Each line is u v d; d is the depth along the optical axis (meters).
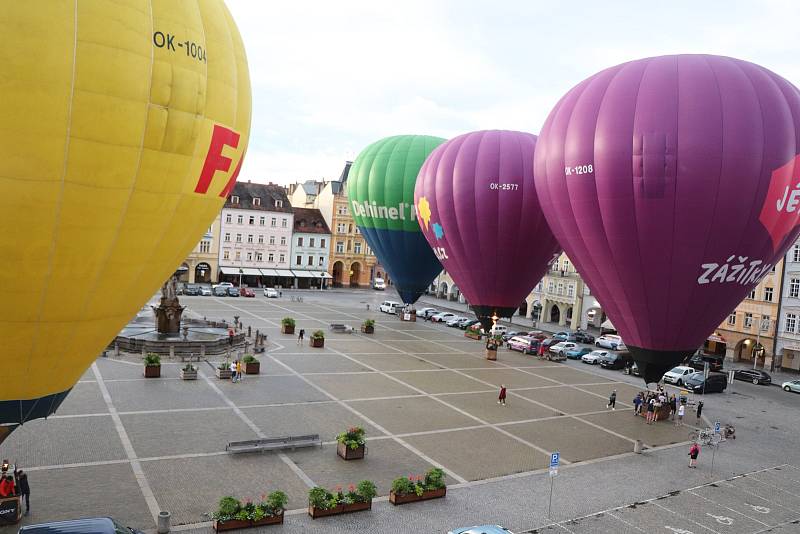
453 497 20.66
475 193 38.56
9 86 10.75
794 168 23.47
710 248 24.06
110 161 12.10
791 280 52.31
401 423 28.30
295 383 33.91
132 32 11.93
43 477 19.53
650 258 24.94
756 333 54.59
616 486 22.94
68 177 11.72
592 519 19.83
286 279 92.12
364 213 52.28
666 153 23.62
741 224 23.64
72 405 26.91
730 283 25.00
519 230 38.56
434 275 53.09
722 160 23.02
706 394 41.62
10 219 11.53
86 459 21.17
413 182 49.62
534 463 24.70
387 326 59.59
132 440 23.25
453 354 47.50
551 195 28.19
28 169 11.30
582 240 27.20
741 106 23.36
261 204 89.62
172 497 18.88
